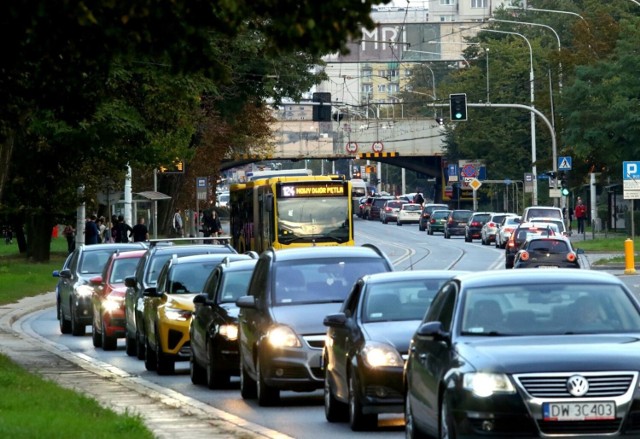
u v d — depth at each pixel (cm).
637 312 2828
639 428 2534
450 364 2656
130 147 9281
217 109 15000
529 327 2769
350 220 10462
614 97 16712
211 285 5069
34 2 3073
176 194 18150
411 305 3675
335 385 3706
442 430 2698
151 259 6184
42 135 8888
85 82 4466
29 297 10581
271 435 3288
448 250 16862
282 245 10381
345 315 3725
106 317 6681
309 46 2858
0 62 3891
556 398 2522
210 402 4372
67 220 15538
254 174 18850
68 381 4934
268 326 4100
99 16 3055
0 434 2825
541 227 12681
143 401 4188
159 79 8100
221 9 2997
